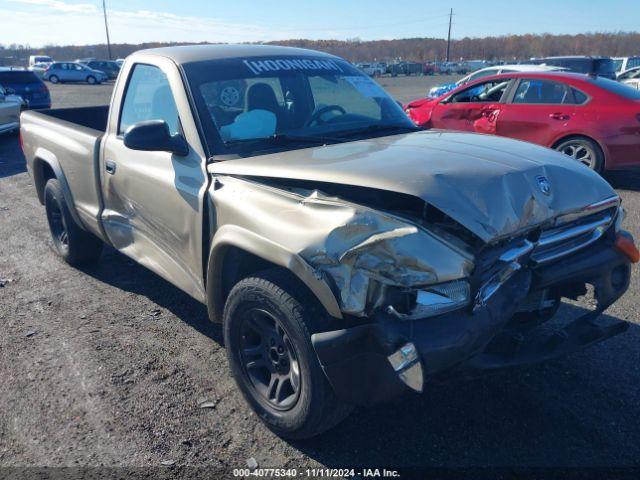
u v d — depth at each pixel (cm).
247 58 390
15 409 319
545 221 270
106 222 429
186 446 287
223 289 320
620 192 784
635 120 756
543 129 826
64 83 4194
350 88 416
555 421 296
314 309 257
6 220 700
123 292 474
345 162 284
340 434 292
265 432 296
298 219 262
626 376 334
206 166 323
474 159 285
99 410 316
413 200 256
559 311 408
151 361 364
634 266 505
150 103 387
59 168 481
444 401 315
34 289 485
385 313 237
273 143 346
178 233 344
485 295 250
